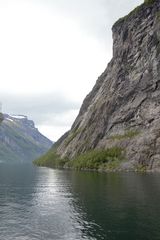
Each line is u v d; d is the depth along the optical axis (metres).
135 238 43.91
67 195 80.38
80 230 47.69
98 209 61.84
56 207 64.69
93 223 51.47
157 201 68.81
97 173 157.50
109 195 78.00
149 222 51.62
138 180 112.50
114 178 122.38
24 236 44.94
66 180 122.19
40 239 43.59
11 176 150.88
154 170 163.88
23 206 66.19
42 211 61.00
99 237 44.31
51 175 154.25
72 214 57.97
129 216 55.69
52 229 48.31
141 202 67.88
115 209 61.47
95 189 89.44
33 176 149.88
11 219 54.56
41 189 94.88
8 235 45.41
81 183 107.38
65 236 44.84
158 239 43.44
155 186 93.62
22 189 95.06
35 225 50.62
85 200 71.94
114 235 45.09
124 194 78.81
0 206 66.38
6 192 88.19
